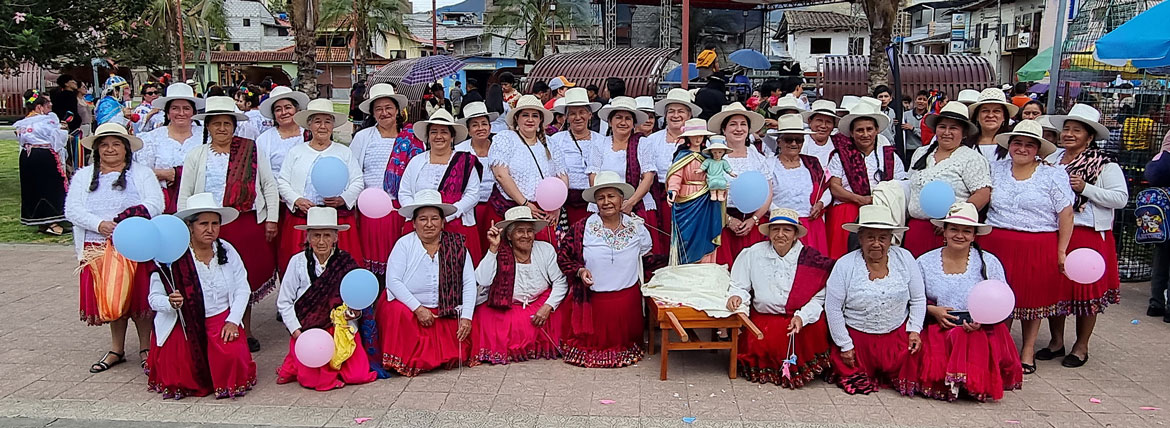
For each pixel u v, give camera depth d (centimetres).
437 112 586
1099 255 475
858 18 3834
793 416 451
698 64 1423
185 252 463
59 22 1219
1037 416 451
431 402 472
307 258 501
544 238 604
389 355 514
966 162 532
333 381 493
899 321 486
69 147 1120
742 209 516
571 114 642
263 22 6138
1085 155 547
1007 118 620
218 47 5316
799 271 492
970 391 463
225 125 553
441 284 521
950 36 3375
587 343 546
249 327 587
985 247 530
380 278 597
